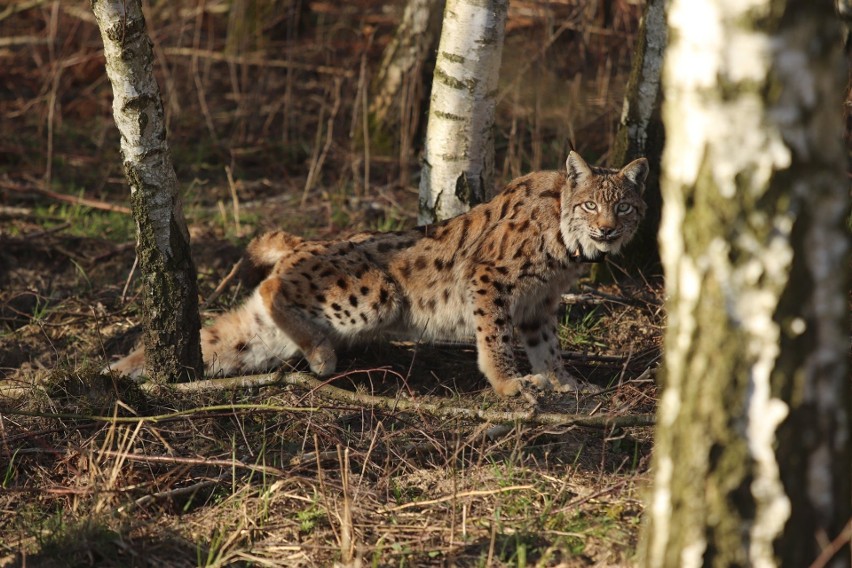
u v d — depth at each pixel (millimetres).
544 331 11234
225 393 10008
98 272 13492
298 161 18594
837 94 5039
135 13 9203
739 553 5355
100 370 10484
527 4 21578
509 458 8797
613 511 7793
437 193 12320
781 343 5148
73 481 8688
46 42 21328
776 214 5047
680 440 5453
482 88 11969
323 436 9156
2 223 14930
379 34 22734
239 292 12875
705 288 5230
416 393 10875
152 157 9602
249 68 21719
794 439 5223
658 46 12547
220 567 7223
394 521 7828
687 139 5176
